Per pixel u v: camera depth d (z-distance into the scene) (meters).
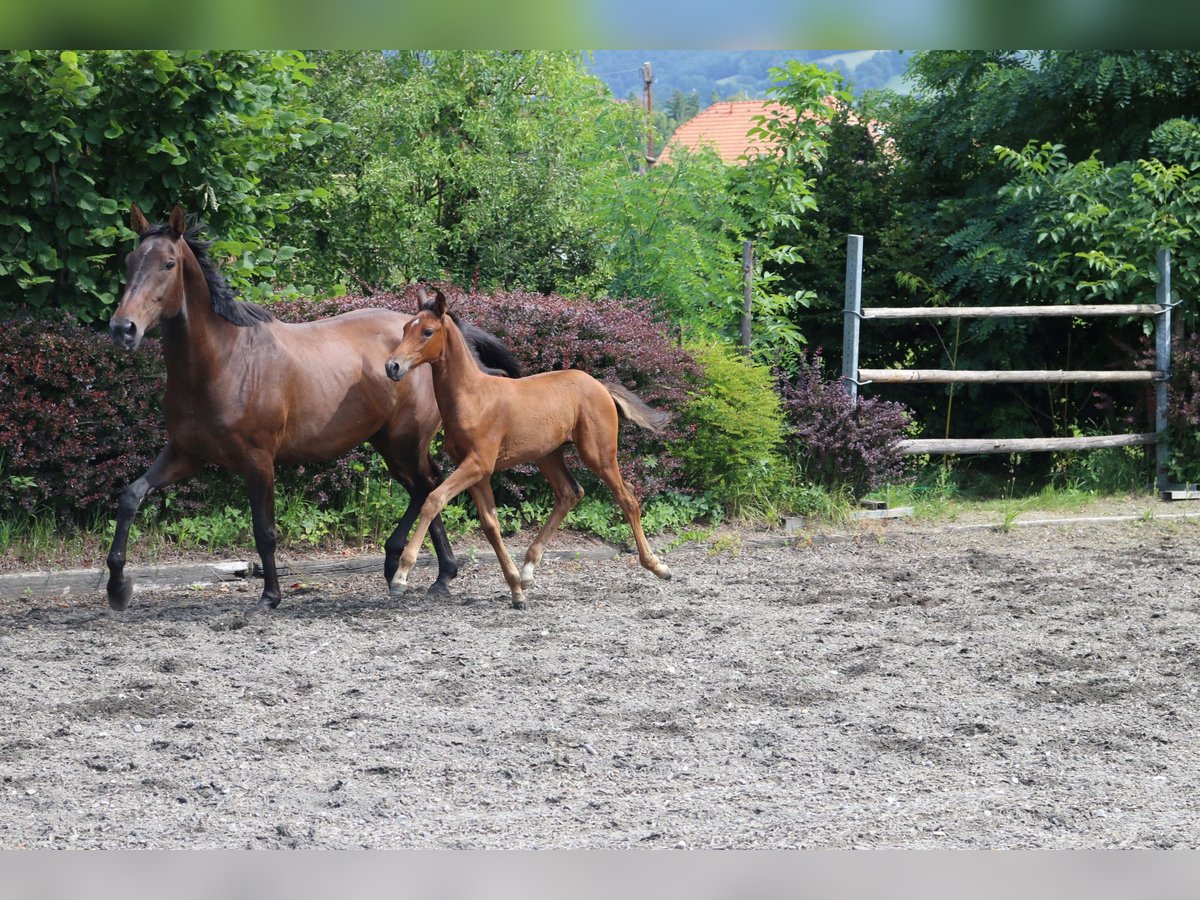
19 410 9.33
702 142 15.73
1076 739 5.79
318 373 8.74
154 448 9.94
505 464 8.77
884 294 15.97
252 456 8.48
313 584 9.63
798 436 12.62
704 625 8.17
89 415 9.64
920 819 4.76
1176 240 14.19
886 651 7.45
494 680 6.81
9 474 9.49
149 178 10.55
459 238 19.39
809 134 14.84
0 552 9.41
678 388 11.73
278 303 10.65
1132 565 10.40
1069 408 15.44
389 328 9.29
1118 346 14.73
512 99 21.84
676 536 11.41
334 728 5.94
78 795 5.01
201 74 10.28
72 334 9.67
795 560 10.74
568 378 9.10
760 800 4.98
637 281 15.02
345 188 18.02
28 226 9.88
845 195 16.45
